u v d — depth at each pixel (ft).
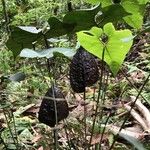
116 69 1.71
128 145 2.05
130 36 1.47
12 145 2.06
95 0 1.80
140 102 2.57
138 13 1.77
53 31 1.60
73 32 1.64
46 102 1.56
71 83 1.59
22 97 2.23
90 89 2.63
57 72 2.67
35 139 2.01
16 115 2.43
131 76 3.03
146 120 2.39
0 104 1.83
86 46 1.61
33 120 2.45
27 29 1.56
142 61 3.45
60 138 2.06
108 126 1.98
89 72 1.57
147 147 2.04
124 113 2.49
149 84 2.98
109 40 1.57
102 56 1.57
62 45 2.96
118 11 1.57
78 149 1.85
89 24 1.60
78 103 1.75
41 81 2.75
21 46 1.69
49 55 1.47
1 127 2.29
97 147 1.81
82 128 1.91
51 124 1.58
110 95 2.73
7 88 2.27
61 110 1.56
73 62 1.58
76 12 1.52
